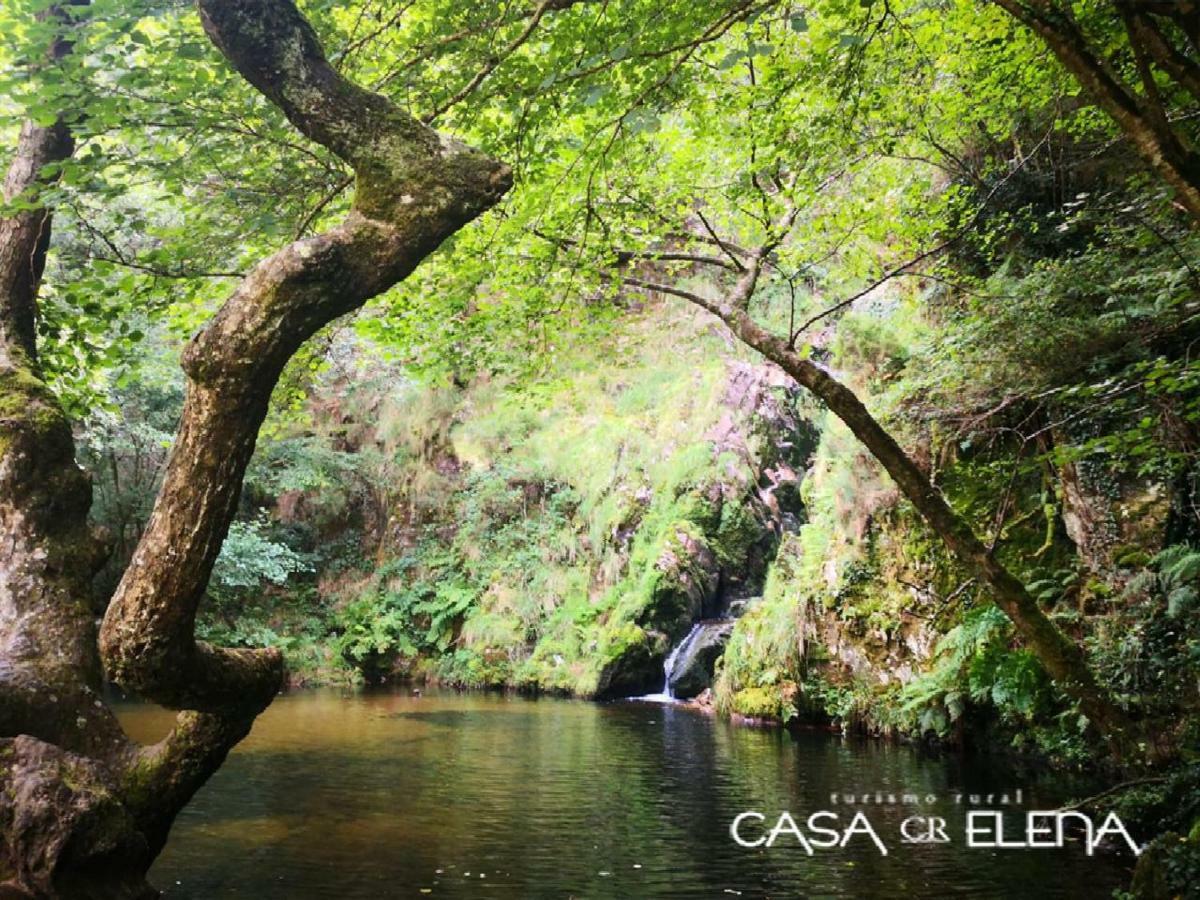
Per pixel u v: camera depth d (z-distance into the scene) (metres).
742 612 13.55
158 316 4.88
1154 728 6.00
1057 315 6.88
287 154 4.35
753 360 14.98
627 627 13.38
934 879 4.54
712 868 4.75
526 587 15.34
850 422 4.99
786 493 14.39
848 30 5.52
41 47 3.27
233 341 2.72
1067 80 6.61
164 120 3.75
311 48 2.84
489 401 17.39
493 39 3.95
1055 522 7.80
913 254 8.80
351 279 2.78
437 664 15.14
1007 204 8.36
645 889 4.41
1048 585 7.57
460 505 16.72
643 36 3.99
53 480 4.04
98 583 14.33
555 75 3.88
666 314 15.03
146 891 3.48
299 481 16.11
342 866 4.74
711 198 7.10
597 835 5.36
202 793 6.45
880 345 9.95
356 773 7.20
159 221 8.41
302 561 16.52
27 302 4.51
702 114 5.87
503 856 4.94
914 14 6.43
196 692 3.29
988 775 7.00
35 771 3.29
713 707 11.41
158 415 14.09
